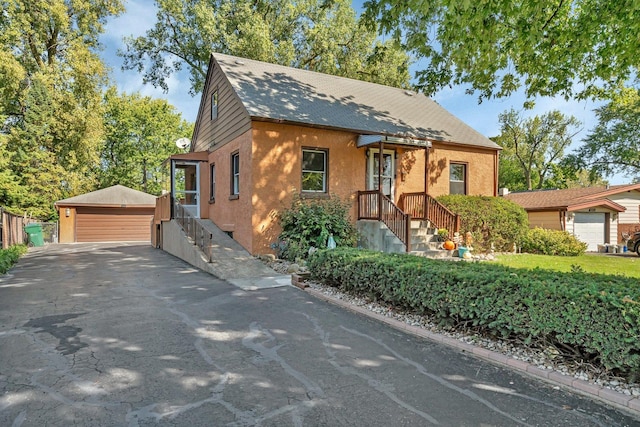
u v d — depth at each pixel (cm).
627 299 298
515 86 918
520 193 2264
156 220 1597
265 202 1011
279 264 933
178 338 434
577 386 305
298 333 454
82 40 2062
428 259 581
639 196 1920
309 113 1091
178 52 2284
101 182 3138
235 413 269
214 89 1352
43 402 285
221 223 1266
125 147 3219
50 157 2119
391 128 1191
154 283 762
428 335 436
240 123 1081
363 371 344
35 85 2047
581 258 1215
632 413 268
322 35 2125
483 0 579
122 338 433
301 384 317
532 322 360
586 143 2675
